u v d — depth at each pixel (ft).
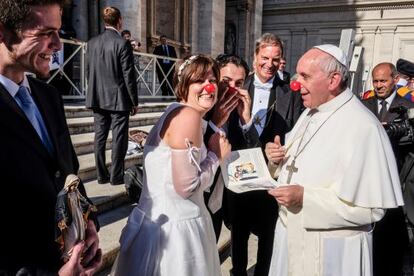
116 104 12.37
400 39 52.29
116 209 12.03
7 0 3.34
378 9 53.06
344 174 5.73
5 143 3.62
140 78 27.04
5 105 3.76
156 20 33.73
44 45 3.67
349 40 24.07
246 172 6.81
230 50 50.42
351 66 30.25
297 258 6.17
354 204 5.68
